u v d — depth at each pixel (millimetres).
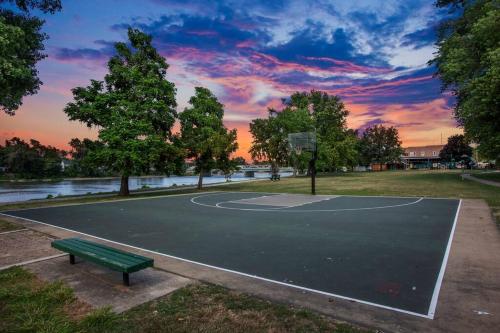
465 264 6043
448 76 26141
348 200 17656
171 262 6449
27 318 3961
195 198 20844
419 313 4012
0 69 11211
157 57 25891
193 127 30250
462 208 13430
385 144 90562
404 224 10289
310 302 4383
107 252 5426
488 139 23031
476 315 3941
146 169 25484
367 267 5988
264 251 7262
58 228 10555
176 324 3775
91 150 24359
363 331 3551
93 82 23969
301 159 52406
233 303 4348
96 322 3791
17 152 75938
